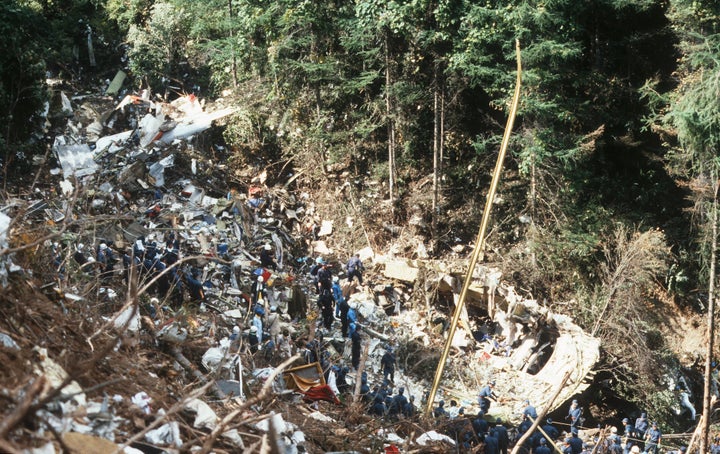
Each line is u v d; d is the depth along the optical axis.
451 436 16.20
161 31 38.72
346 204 34.31
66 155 29.39
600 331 29.89
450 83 32.91
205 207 30.11
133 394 8.50
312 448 10.35
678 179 32.81
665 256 31.23
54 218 20.81
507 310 29.08
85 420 7.16
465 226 33.66
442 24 30.42
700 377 31.05
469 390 26.17
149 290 20.45
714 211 29.06
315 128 35.09
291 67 34.50
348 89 34.00
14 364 7.16
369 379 24.42
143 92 36.47
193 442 7.49
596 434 25.69
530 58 29.64
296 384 16.66
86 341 8.81
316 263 29.52
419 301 30.03
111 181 29.06
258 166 35.34
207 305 22.81
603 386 29.09
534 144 30.36
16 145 28.66
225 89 38.50
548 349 28.53
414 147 34.97
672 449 26.84
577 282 31.38
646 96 33.66
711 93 28.91
